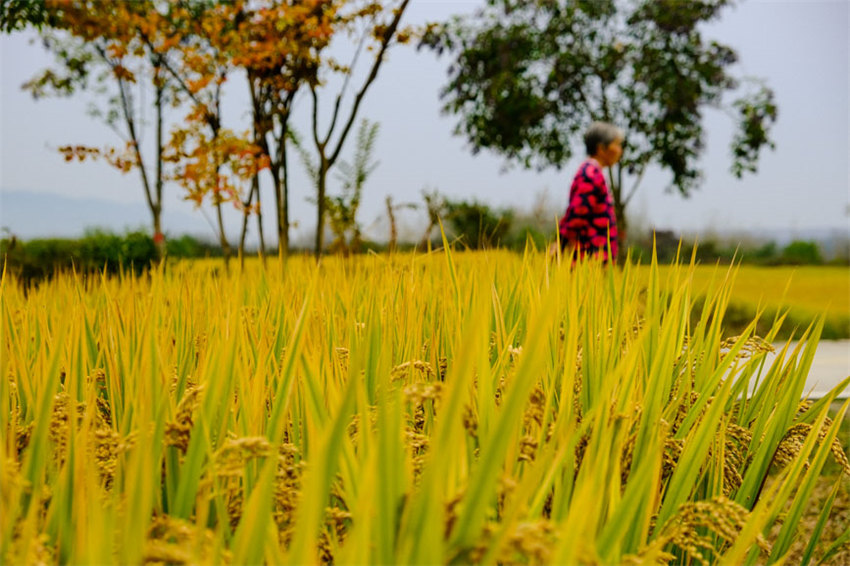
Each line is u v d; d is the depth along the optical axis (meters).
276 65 8.00
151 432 1.16
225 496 1.22
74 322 1.80
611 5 19.23
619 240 15.72
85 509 0.97
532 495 1.10
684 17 18.47
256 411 1.36
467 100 20.20
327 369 1.47
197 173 7.62
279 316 2.28
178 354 1.94
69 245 8.88
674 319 1.77
